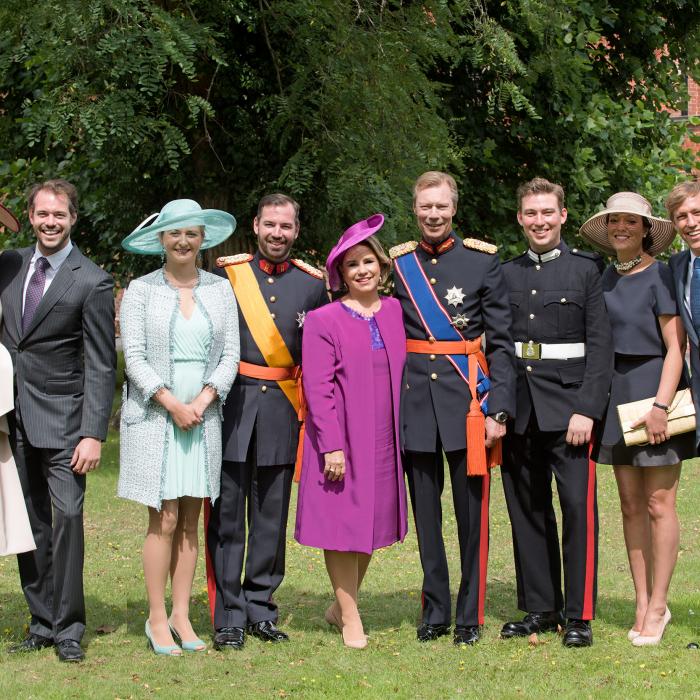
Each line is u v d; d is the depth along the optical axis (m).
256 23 12.23
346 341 6.43
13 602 7.58
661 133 17.70
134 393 6.28
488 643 6.52
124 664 6.12
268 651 6.38
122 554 9.20
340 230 13.34
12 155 16.44
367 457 6.40
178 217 6.25
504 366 6.43
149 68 10.42
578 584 6.48
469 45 13.30
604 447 6.48
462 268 6.53
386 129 11.72
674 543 6.48
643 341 6.44
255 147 13.41
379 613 7.34
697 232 6.18
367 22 11.85
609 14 15.85
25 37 10.83
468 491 6.54
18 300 6.20
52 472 6.23
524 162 16.41
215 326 6.32
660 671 5.93
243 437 6.50
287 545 9.62
